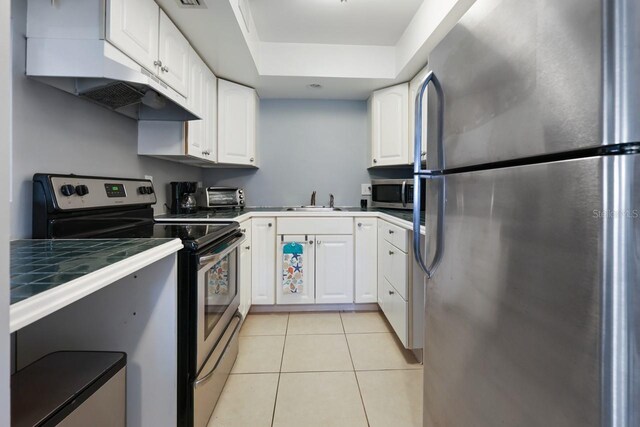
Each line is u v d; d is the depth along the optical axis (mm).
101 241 1118
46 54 1238
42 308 564
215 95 2654
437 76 1082
